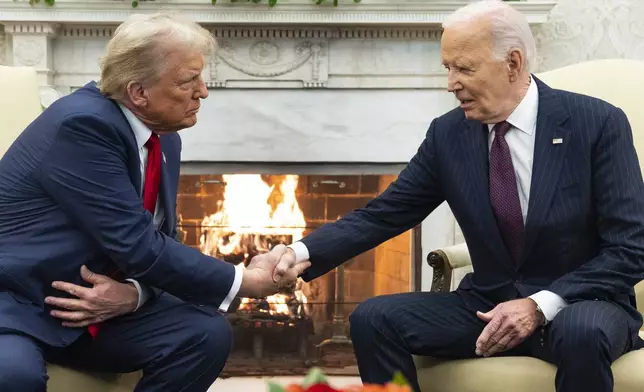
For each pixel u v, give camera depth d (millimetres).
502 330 1694
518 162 1844
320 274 1979
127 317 1790
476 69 1776
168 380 1762
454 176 1901
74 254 1702
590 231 1811
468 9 1803
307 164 3070
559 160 1798
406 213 2020
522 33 1792
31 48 2932
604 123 1794
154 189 1812
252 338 3178
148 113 1741
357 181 3145
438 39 3000
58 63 2996
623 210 1747
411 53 3008
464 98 1809
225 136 3025
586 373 1609
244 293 1811
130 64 1693
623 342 1676
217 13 2871
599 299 1728
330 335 3188
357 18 2881
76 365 1771
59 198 1679
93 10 2873
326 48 2986
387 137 3035
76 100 1724
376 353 1871
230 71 2988
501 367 1726
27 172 1695
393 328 1866
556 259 1810
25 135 1733
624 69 2166
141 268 1696
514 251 1842
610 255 1738
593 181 1791
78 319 1691
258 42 2980
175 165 1915
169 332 1776
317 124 3027
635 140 2096
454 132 1936
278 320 3164
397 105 3027
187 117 1763
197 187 3139
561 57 3059
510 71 1798
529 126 1841
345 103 3027
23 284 1673
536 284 1828
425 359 1910
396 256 3178
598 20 3037
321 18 2879
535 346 1767
